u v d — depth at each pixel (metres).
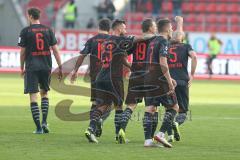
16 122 46.22
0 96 68.31
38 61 39.91
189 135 40.41
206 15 124.50
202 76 107.69
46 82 40.56
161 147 34.75
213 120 49.31
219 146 35.62
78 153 32.34
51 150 33.25
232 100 68.88
